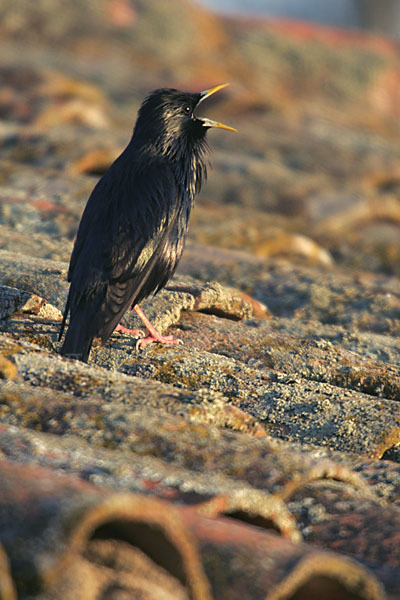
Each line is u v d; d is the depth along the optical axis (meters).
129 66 48.84
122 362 9.16
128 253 9.66
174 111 10.91
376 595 3.86
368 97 67.19
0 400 5.96
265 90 57.16
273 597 3.66
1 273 10.98
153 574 3.87
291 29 73.50
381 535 5.21
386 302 14.40
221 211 21.55
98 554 3.90
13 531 3.51
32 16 54.75
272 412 8.03
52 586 3.50
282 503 4.99
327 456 6.74
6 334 9.25
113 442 5.47
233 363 9.29
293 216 24.33
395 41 76.00
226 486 4.86
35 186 18.27
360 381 9.77
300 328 11.99
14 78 33.06
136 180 10.27
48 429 5.63
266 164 27.28
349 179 32.03
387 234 24.44
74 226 16.11
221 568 3.81
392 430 7.58
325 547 5.17
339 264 20.80
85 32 55.84
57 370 6.95
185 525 4.05
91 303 9.29
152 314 10.54
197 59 59.84
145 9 61.44
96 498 3.62
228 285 14.84
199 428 5.77
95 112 31.42
